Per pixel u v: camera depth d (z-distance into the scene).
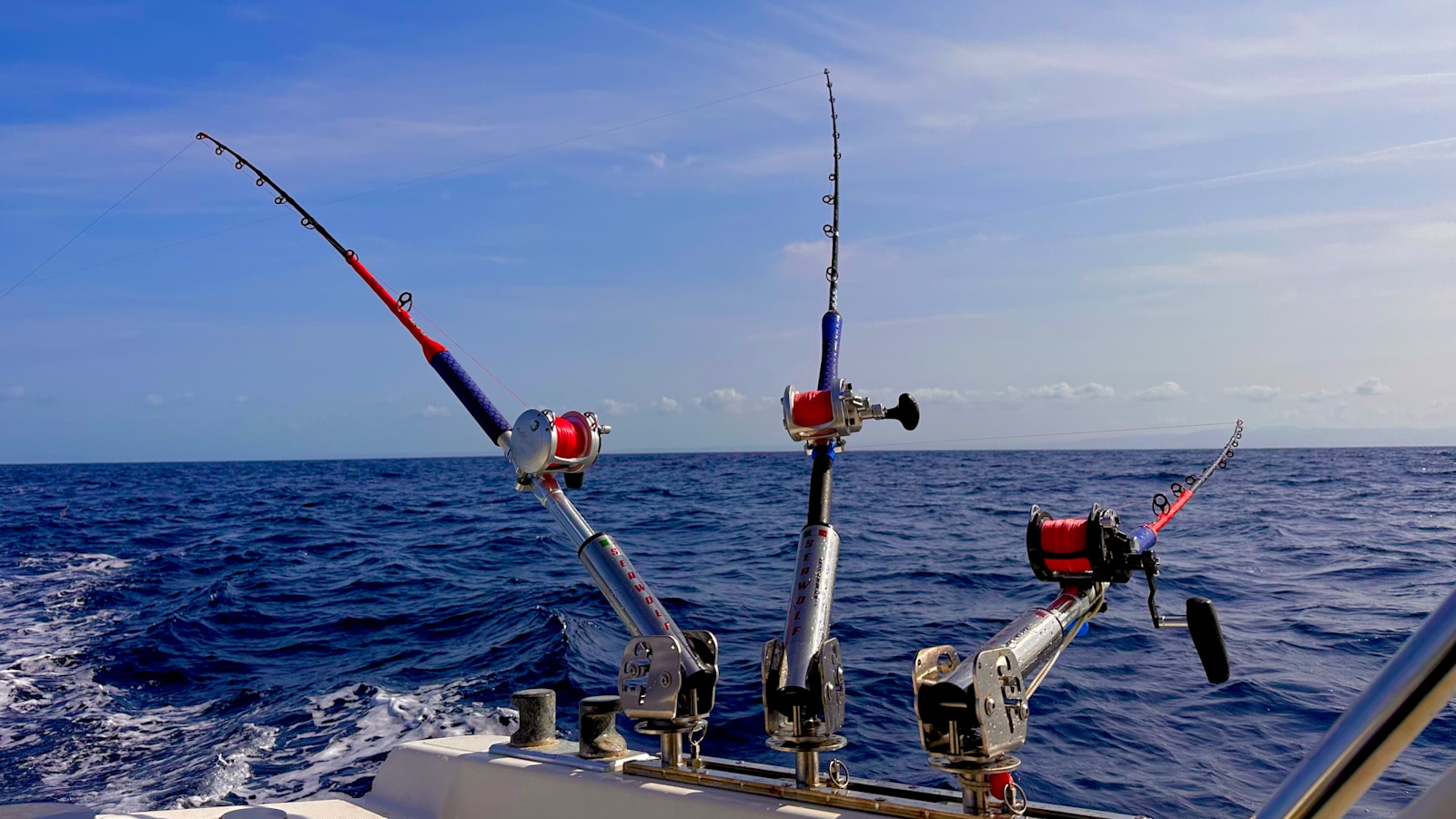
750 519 22.23
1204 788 4.76
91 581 14.28
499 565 15.17
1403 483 29.98
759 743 5.66
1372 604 9.34
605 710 2.20
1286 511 20.06
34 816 2.48
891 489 31.95
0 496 40.16
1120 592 10.20
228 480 57.72
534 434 1.95
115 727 6.63
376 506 31.11
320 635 9.95
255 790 5.29
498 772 2.27
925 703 1.45
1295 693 6.21
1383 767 0.81
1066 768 5.04
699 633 1.95
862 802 1.67
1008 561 13.10
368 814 2.47
